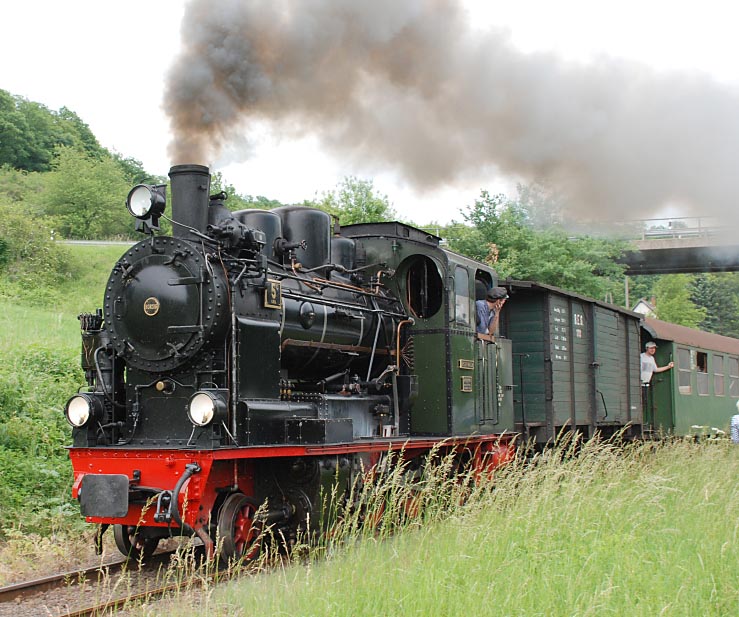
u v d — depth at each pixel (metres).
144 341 7.27
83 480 6.84
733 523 7.34
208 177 7.57
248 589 5.76
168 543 8.44
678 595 5.38
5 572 7.05
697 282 51.34
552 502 7.16
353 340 9.09
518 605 5.14
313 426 7.45
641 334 17.86
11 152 68.12
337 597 5.08
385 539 7.07
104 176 49.78
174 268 7.23
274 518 7.48
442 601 5.00
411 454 9.30
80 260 31.33
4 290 24.72
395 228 10.23
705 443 12.75
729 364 21.53
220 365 7.16
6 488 9.07
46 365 13.09
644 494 7.73
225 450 6.67
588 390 14.38
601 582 5.66
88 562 7.62
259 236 7.61
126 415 7.49
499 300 11.50
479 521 6.96
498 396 11.28
